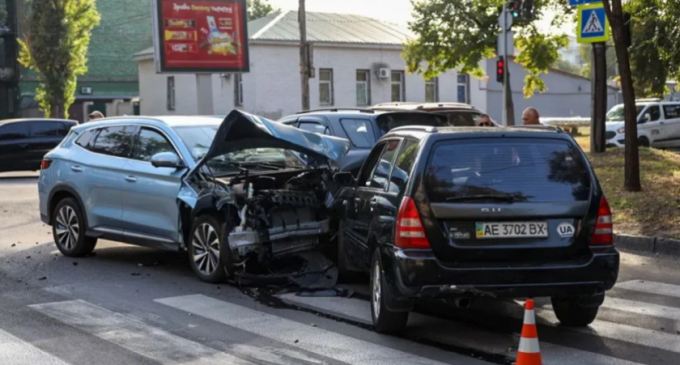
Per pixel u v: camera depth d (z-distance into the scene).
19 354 7.01
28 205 18.94
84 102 61.34
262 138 9.59
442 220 6.89
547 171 7.09
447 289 6.82
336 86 45.34
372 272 7.82
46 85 49.62
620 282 9.97
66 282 10.23
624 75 15.06
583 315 7.64
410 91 48.19
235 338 7.50
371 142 12.88
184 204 10.24
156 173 10.62
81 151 12.02
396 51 47.59
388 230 7.23
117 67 63.66
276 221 9.73
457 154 7.09
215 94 45.59
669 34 17.56
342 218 9.27
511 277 6.83
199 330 7.80
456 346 7.17
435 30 35.66
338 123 13.27
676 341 7.32
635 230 12.74
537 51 35.22
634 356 6.85
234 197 9.52
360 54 46.22
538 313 8.39
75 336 7.61
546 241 6.95
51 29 49.00
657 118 31.52
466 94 50.66
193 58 36.12
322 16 49.22
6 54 56.38
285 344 7.28
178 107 50.88
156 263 11.48
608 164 18.94
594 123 21.55
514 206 6.93
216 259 9.90
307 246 10.09
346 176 9.54
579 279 6.92
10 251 12.66
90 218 11.63
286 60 44.00
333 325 7.96
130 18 64.75
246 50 37.34
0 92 56.38
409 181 7.07
